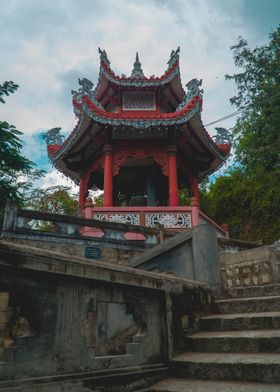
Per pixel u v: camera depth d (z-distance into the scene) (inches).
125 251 420.2
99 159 675.4
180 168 700.0
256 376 139.9
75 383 132.0
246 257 331.3
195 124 617.6
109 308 284.2
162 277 193.2
